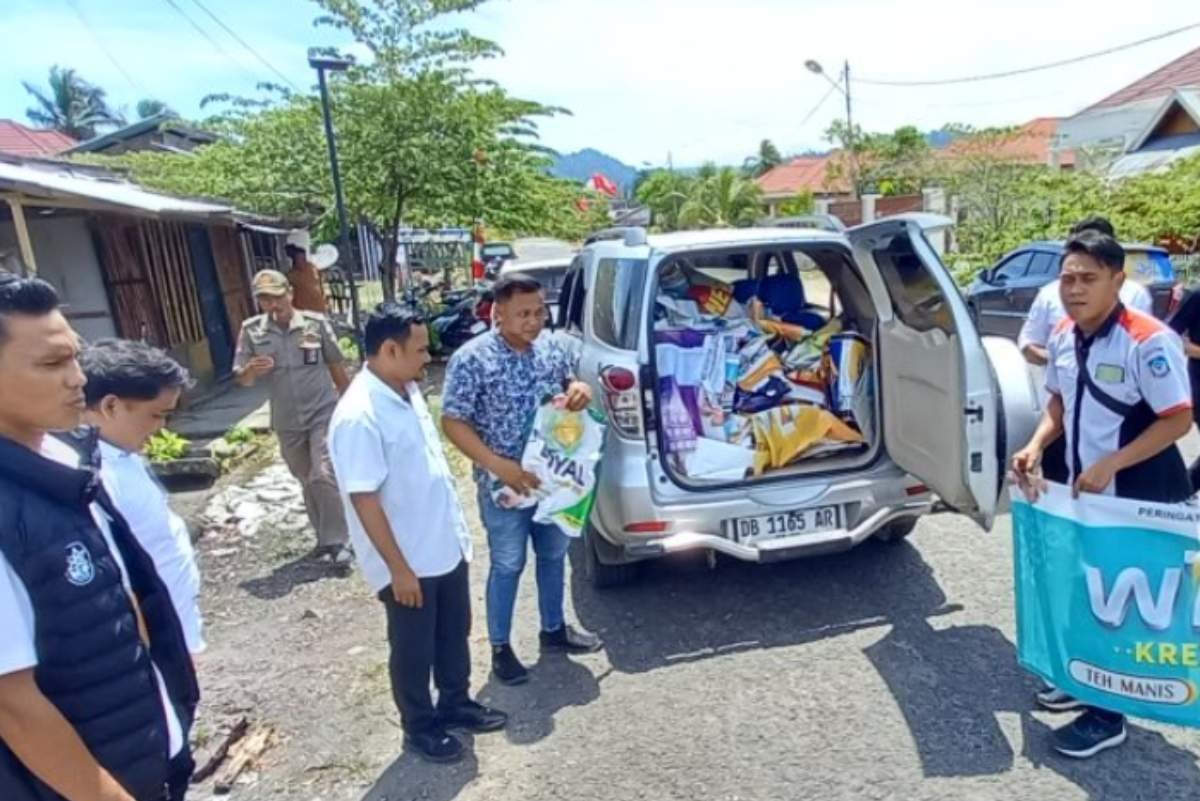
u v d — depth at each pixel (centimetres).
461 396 300
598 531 368
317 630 375
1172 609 233
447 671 287
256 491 589
